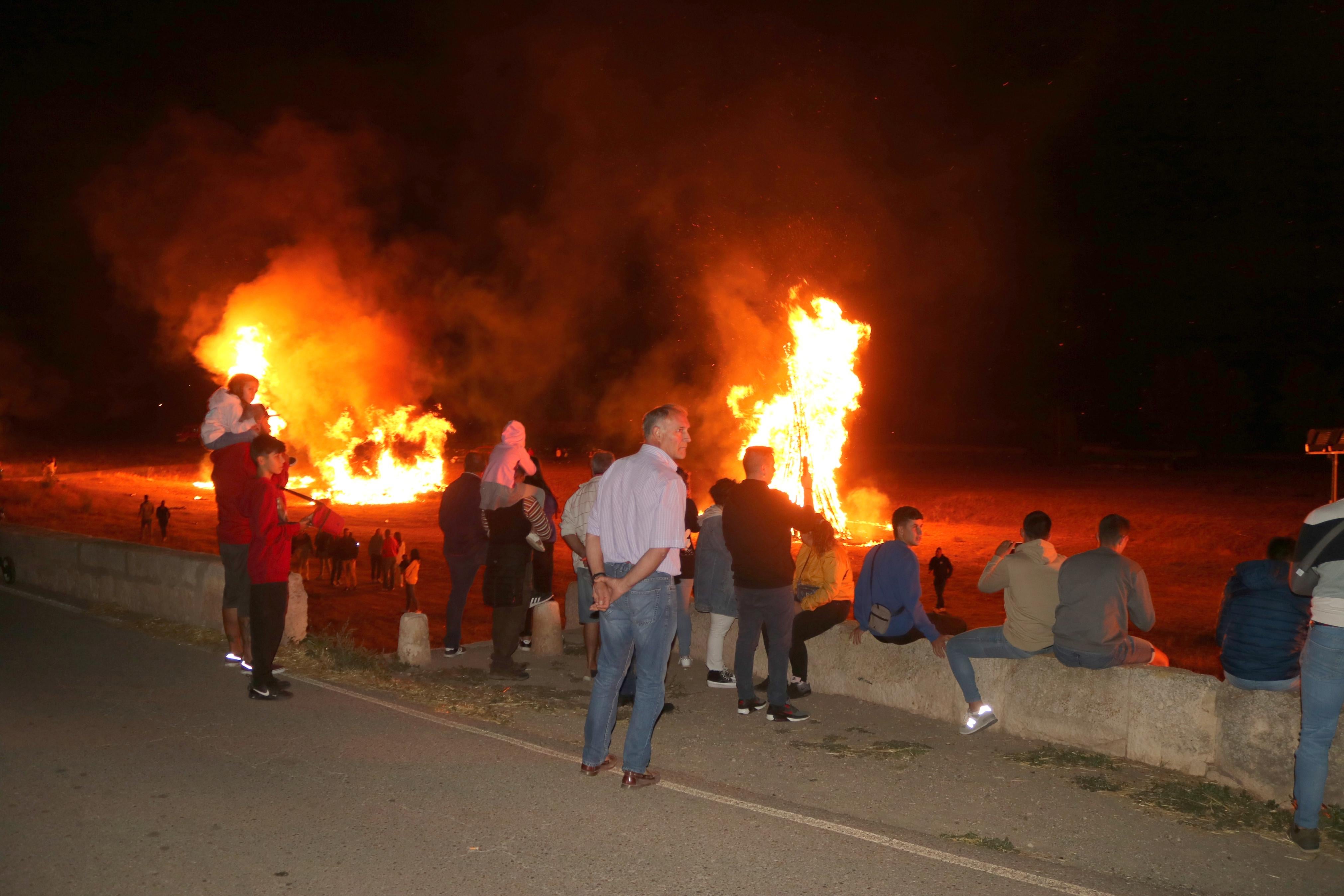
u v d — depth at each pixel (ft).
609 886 12.58
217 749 17.51
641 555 15.78
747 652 21.25
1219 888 13.19
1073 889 12.63
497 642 24.66
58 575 33.83
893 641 21.89
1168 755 17.61
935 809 15.79
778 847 13.76
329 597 63.46
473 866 13.08
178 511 118.11
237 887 12.44
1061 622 18.70
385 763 16.93
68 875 12.71
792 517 20.63
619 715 21.35
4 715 19.34
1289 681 16.62
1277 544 17.20
